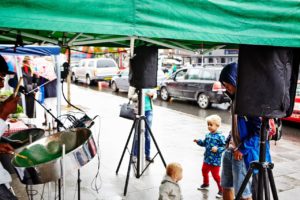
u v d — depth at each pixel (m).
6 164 2.66
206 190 4.91
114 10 1.66
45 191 4.63
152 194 4.69
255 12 2.01
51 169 2.22
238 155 3.16
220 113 12.47
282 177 5.60
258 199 2.59
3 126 2.36
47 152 2.62
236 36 1.97
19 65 7.17
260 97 2.41
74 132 2.75
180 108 13.71
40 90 8.43
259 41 2.04
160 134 8.69
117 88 18.80
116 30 1.67
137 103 5.29
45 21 1.52
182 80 14.68
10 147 2.55
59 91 7.11
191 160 6.40
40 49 5.34
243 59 2.42
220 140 4.62
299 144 8.02
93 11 1.61
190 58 27.72
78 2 1.58
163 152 6.93
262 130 2.58
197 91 13.79
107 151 6.80
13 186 4.77
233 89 3.04
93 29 1.61
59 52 5.68
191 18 1.83
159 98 16.78
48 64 7.47
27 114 7.21
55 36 3.74
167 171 3.62
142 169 5.55
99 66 22.22
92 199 4.46
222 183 3.58
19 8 1.48
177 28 1.80
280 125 3.12
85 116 3.88
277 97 2.41
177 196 3.55
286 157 6.83
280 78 2.40
